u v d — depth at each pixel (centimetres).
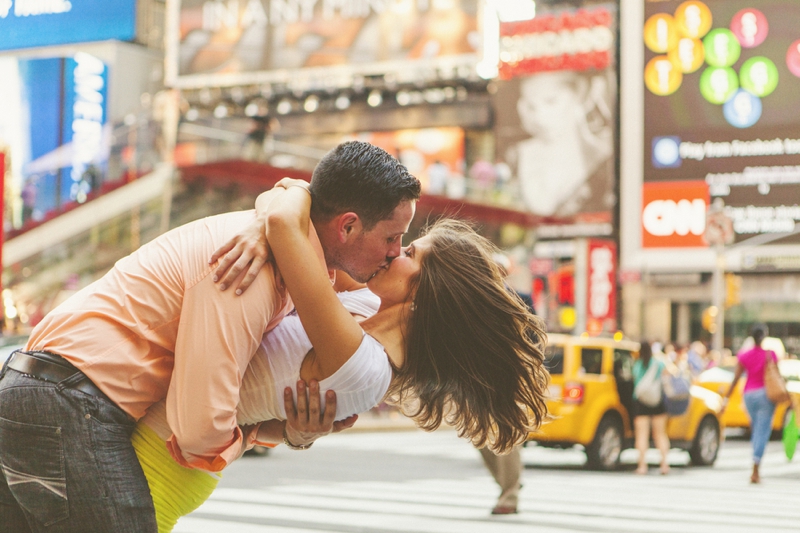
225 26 4741
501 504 764
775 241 4434
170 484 246
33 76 4425
